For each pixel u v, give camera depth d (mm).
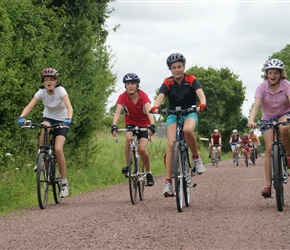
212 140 32781
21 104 14703
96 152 19812
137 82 11047
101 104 19016
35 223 8438
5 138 14234
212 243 6633
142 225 7910
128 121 11289
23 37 15430
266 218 8273
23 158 14953
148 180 11461
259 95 9359
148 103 11031
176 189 9062
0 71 13203
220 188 13422
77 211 9656
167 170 9508
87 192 13641
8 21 13961
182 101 9609
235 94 83250
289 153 9406
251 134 32188
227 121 83688
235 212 8969
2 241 7129
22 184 12805
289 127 9188
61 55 17953
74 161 18234
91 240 6977
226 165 34406
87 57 18484
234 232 7242
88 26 18672
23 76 14836
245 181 15820
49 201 11586
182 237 7000
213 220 8195
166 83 9680
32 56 15312
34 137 15547
